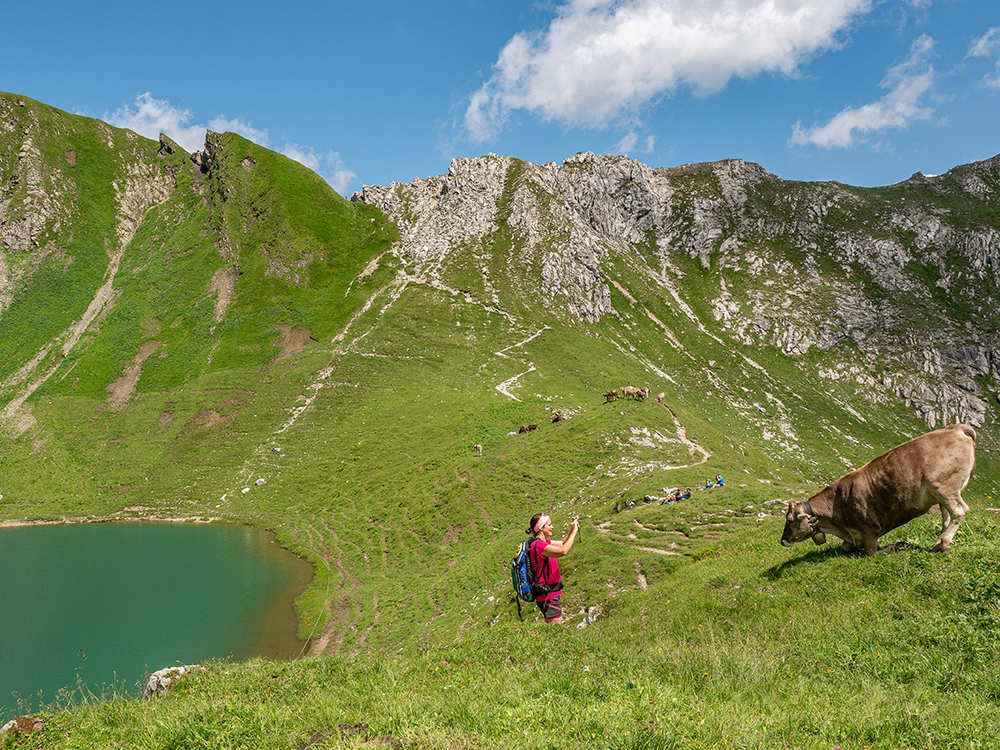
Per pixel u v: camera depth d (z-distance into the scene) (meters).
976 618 8.08
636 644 11.02
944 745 5.23
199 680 11.69
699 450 56.41
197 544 63.69
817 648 8.48
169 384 109.25
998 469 110.94
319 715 7.01
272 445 87.50
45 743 8.19
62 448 93.62
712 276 171.00
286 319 123.44
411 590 44.41
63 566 56.50
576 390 99.69
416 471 70.56
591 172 189.25
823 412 121.50
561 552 10.52
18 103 168.88
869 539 11.55
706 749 5.05
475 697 6.89
